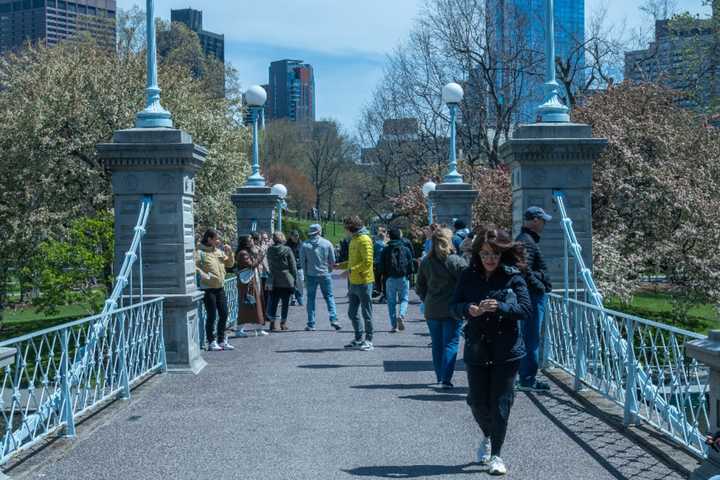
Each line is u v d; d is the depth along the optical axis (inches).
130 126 1156.5
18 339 261.3
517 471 255.8
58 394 306.3
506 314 253.3
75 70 1176.8
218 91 2155.5
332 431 312.2
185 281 450.9
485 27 1530.5
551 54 466.9
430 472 257.0
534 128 450.0
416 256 1416.1
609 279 723.4
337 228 3764.8
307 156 3686.0
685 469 248.2
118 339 374.0
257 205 887.7
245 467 264.7
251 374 443.8
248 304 621.0
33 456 278.4
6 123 1120.8
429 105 1659.7
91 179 1130.7
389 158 2044.8
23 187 1117.1
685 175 786.8
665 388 286.2
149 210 447.5
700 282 758.5
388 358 501.7
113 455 281.3
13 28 6363.2
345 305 954.7
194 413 346.0
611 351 343.3
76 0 5890.8
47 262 799.7
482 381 261.9
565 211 446.9
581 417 331.0
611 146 801.6
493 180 1301.7
